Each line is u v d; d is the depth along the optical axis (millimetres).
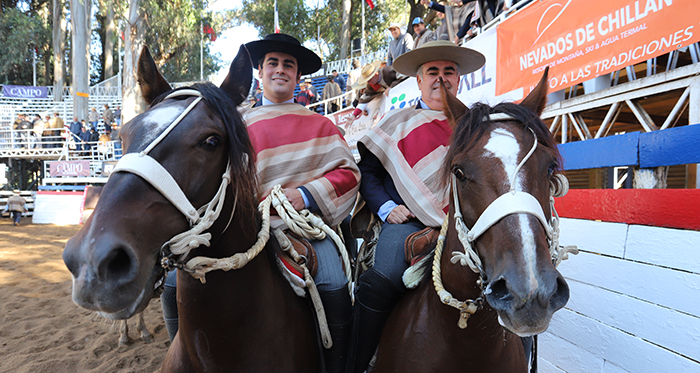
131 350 3986
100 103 25141
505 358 1461
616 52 2311
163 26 19266
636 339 1957
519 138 1173
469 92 3777
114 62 32250
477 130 1220
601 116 3512
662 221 1835
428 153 1977
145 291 969
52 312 5113
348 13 20719
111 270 921
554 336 2463
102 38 30906
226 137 1181
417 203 1883
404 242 1784
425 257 1675
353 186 2016
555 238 1236
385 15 24703
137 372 3580
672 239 1793
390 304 1776
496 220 1085
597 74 2439
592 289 2211
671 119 2123
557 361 2430
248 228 1344
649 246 1897
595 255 2195
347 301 1729
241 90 1362
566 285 1025
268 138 2035
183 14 19641
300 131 2086
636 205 1959
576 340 2303
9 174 18344
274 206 1688
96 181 15383
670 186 4055
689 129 1765
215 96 1180
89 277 861
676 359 1768
